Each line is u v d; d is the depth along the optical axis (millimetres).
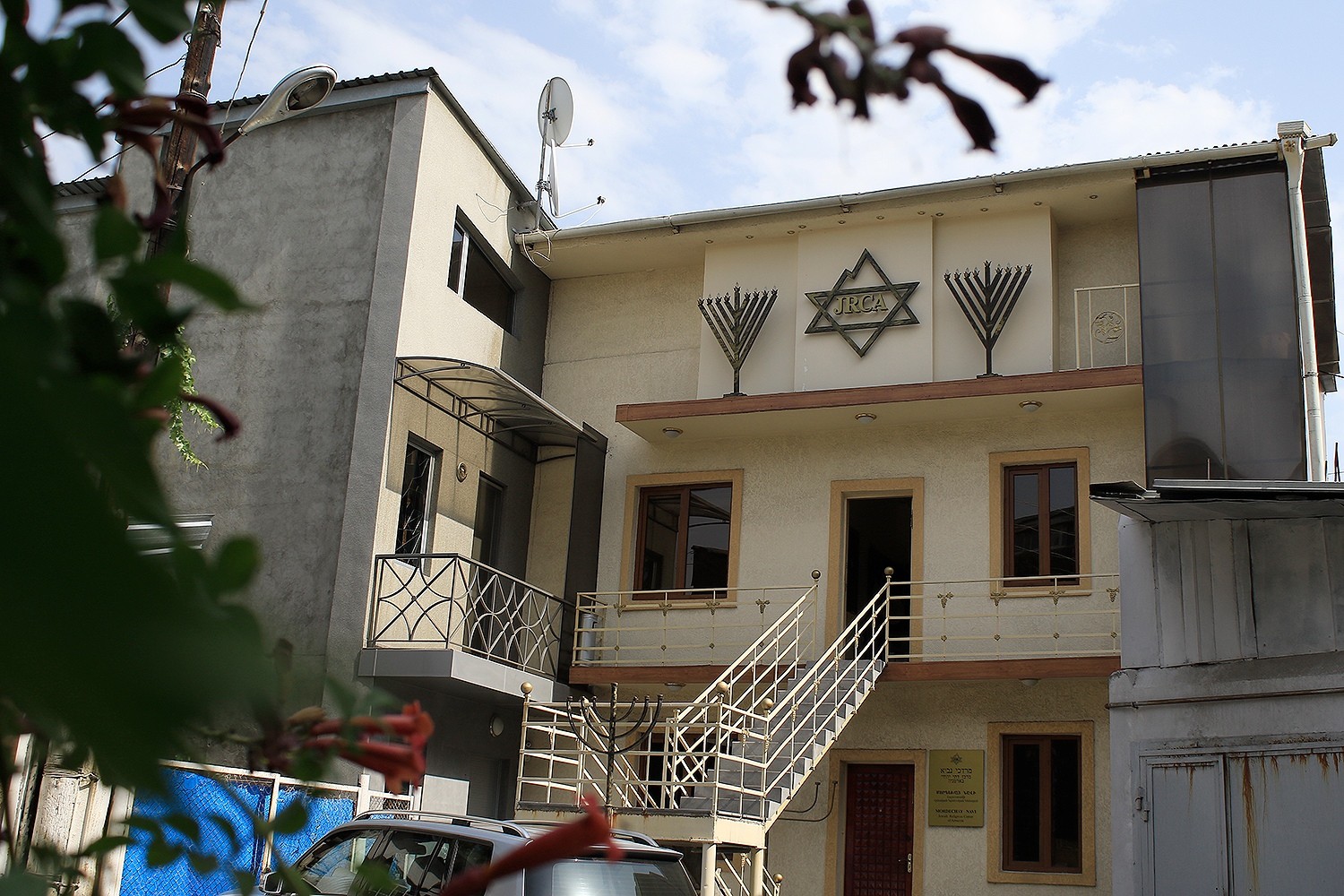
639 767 14875
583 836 693
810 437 15422
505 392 14242
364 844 7816
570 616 15141
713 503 15766
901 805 14133
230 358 13859
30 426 443
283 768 709
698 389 15836
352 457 13078
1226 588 8688
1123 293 14477
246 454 13422
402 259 13758
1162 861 8516
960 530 14469
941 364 14664
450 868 7332
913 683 14133
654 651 15219
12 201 601
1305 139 13117
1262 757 8156
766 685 14469
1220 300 13102
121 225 651
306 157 14453
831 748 14352
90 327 631
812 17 642
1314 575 8305
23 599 425
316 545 12875
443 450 14242
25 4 662
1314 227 15398
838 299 15258
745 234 15742
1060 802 13469
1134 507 8508
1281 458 12500
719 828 10180
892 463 14969
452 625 13984
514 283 16422
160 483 470
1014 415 14500
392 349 13414
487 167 15664
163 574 452
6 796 672
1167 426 12922
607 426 16438
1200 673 8648
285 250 14141
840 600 14750
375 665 12406
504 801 14312
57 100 689
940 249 15031
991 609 14023
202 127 779
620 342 16703
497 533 15461
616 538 15938
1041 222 14633
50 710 430
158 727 444
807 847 14117
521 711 14555
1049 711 13648
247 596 559
